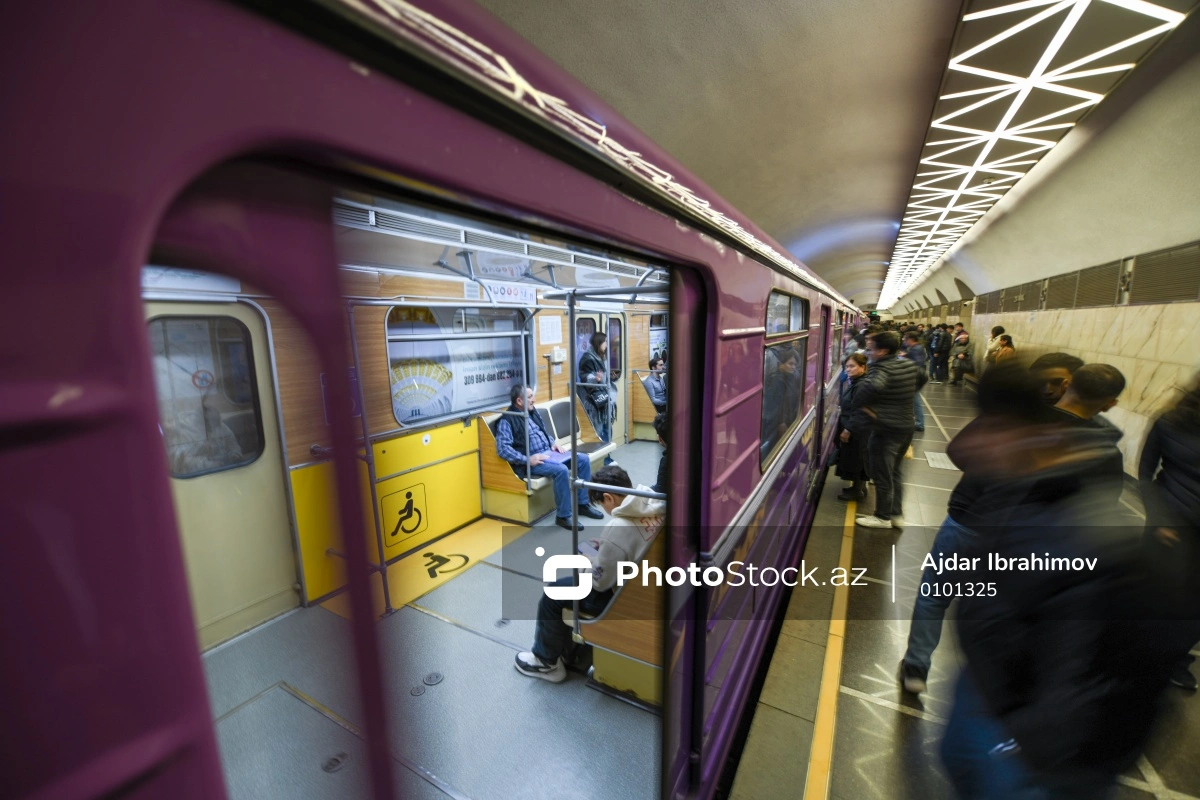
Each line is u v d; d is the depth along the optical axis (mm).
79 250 359
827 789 2326
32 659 369
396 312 4078
